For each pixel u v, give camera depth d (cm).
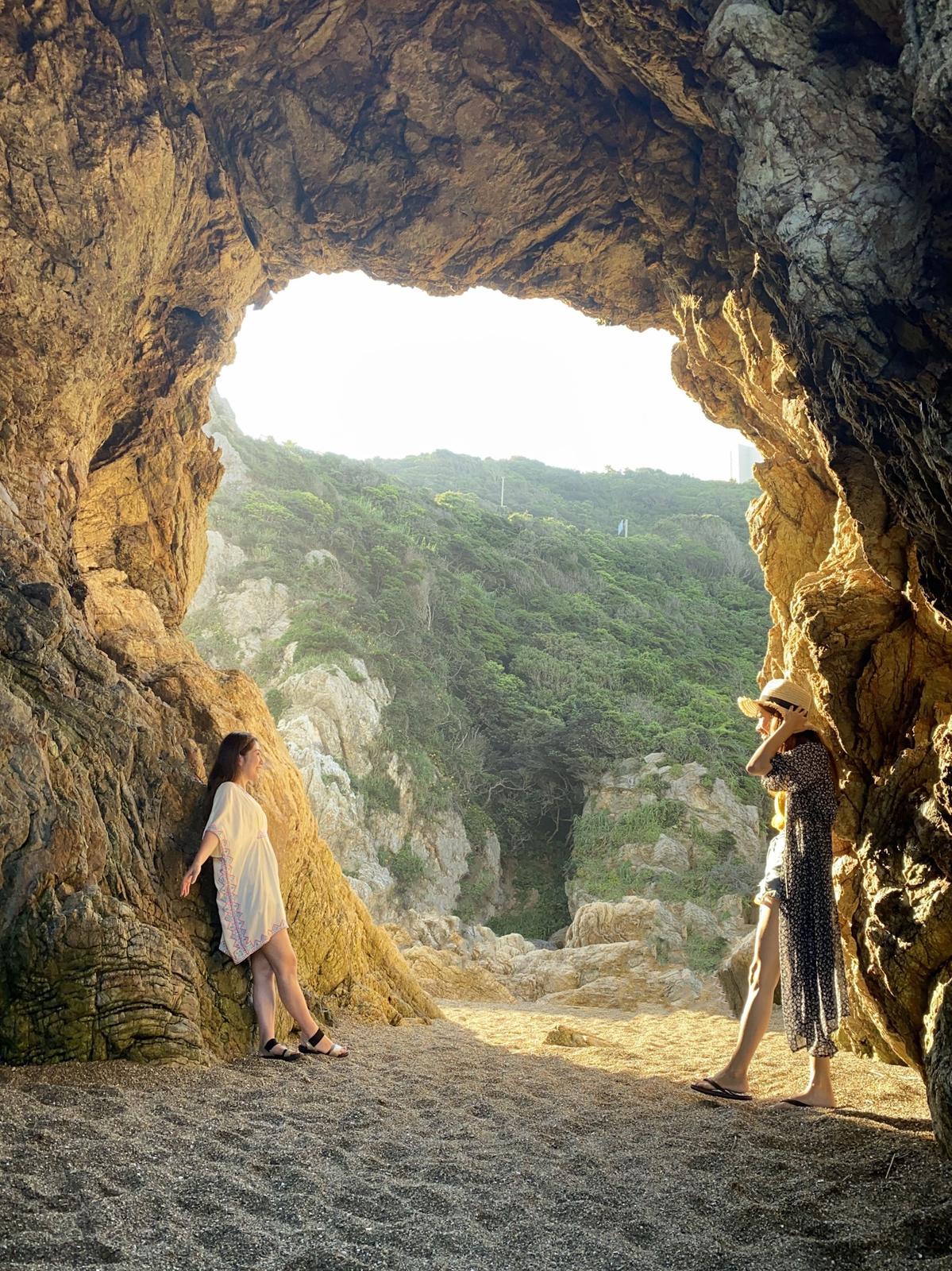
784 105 479
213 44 792
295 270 994
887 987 548
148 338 940
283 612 4622
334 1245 293
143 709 620
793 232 477
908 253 454
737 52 490
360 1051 625
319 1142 398
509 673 5288
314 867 770
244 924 565
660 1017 1053
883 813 595
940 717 599
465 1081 552
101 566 976
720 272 817
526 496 9850
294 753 3759
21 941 475
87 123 743
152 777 594
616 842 3891
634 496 10388
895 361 482
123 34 775
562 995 1397
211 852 561
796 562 923
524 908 4088
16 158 714
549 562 6681
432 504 6919
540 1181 367
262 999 569
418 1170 374
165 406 976
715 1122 466
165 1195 320
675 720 4869
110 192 756
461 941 1775
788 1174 382
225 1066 521
